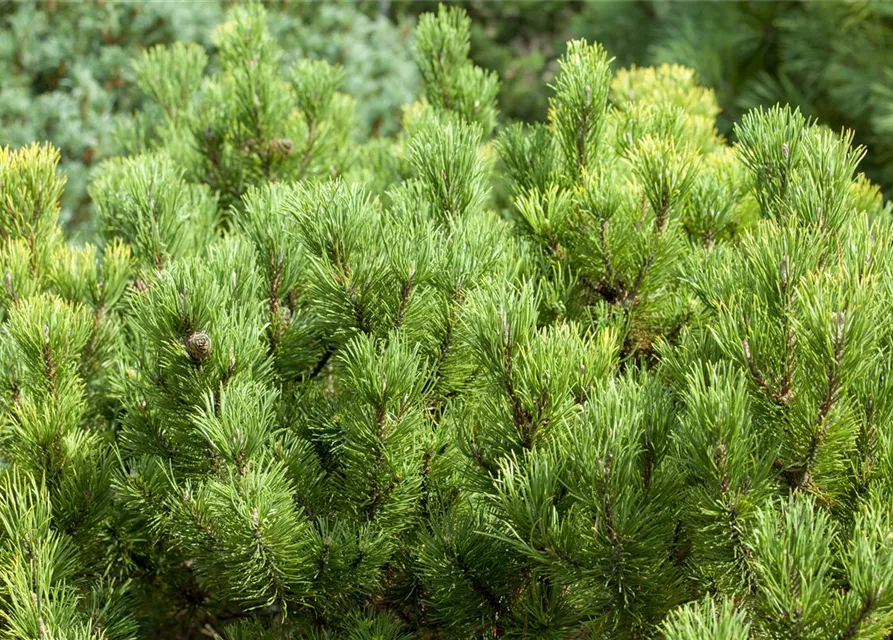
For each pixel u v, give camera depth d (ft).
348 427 6.81
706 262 7.13
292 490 6.70
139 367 7.15
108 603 6.90
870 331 6.32
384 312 7.00
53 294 7.61
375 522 6.87
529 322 6.58
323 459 7.09
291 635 6.98
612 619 6.48
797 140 7.06
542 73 20.76
